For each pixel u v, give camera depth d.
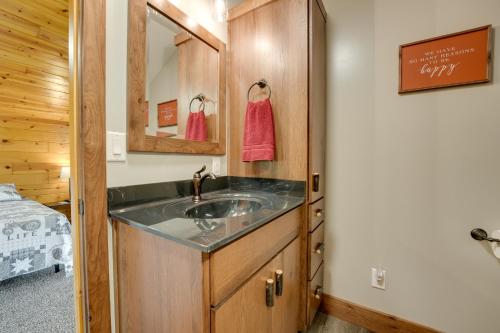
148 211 0.88
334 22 1.38
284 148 1.27
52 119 3.04
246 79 1.40
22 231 1.70
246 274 0.72
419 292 1.19
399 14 1.20
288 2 1.25
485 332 1.05
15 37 2.18
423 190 1.16
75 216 0.80
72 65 0.79
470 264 1.07
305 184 1.20
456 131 1.08
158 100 1.05
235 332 0.67
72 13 0.79
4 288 1.69
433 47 1.11
